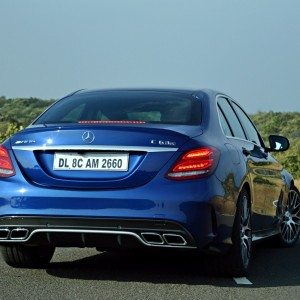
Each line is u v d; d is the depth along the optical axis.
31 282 6.48
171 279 6.69
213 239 6.17
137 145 6.12
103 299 5.86
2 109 68.94
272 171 8.34
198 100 6.91
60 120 6.74
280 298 6.03
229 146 6.76
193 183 6.08
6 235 6.32
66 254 8.09
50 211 6.11
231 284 6.52
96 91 7.27
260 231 7.91
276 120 79.31
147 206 6.02
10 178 6.27
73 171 6.18
